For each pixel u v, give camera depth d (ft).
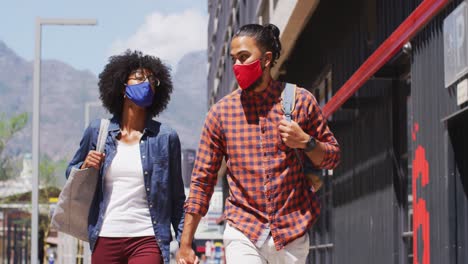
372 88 45.27
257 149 17.54
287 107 17.61
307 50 67.62
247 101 17.75
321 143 17.38
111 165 20.89
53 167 241.76
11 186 216.33
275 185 17.42
